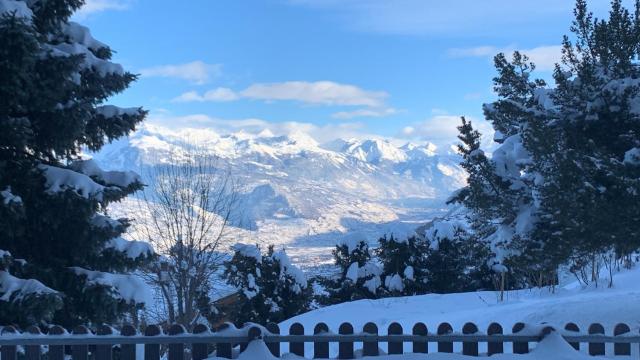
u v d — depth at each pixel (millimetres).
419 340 5859
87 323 9961
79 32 10805
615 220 8469
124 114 10891
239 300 26688
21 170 9547
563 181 8961
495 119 13258
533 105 11383
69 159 10578
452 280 28266
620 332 6000
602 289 16672
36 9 10047
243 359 5652
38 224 9695
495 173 12109
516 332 5996
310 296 27891
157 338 5855
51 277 9664
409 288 27938
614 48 9797
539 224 10734
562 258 9648
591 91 9922
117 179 10539
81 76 10422
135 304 10016
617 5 9969
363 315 17344
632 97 9664
